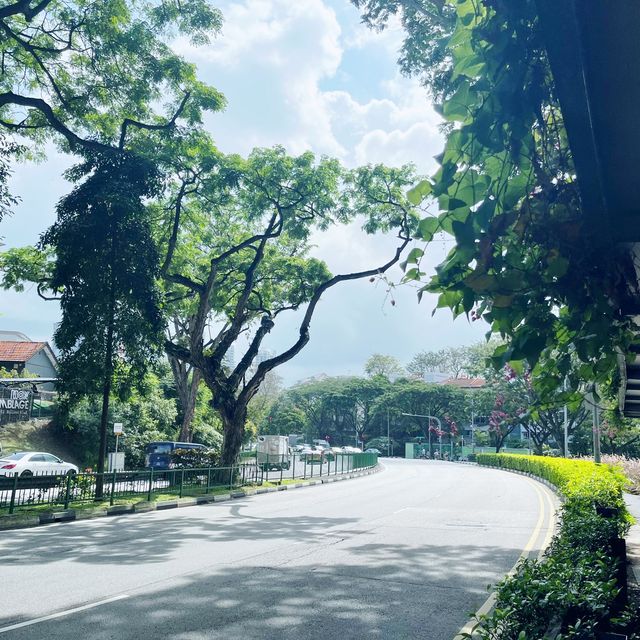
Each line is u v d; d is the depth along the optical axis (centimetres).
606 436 4928
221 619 673
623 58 168
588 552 585
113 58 1864
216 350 2628
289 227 2511
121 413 3525
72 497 1744
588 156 196
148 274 1903
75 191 1850
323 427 9269
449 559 1032
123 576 877
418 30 1245
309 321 2673
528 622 375
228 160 2334
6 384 3612
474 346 7069
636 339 264
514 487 2852
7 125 1831
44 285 2325
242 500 2242
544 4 182
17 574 884
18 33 1770
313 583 850
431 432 8544
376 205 2439
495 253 239
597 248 231
